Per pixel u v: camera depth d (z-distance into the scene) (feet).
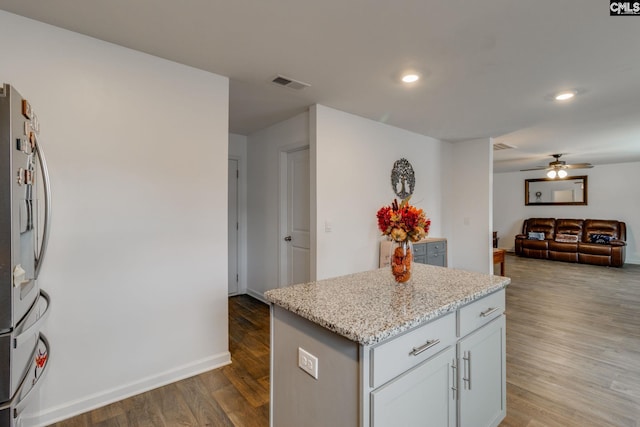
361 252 11.68
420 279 6.04
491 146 15.20
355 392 3.58
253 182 14.51
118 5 5.29
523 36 6.20
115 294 6.56
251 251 14.76
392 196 12.97
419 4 5.24
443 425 4.49
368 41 6.42
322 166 10.41
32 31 5.73
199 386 7.13
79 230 6.16
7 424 3.74
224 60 7.24
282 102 10.07
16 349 3.93
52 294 5.89
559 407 6.47
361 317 3.94
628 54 6.91
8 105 3.85
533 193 28.07
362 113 11.23
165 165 7.16
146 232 6.92
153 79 7.00
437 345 4.39
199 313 7.67
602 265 22.17
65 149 6.02
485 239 15.33
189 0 5.16
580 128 13.32
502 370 5.94
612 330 10.55
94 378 6.33
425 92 9.20
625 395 6.87
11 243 3.84
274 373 4.97
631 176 23.43
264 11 5.44
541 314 12.17
